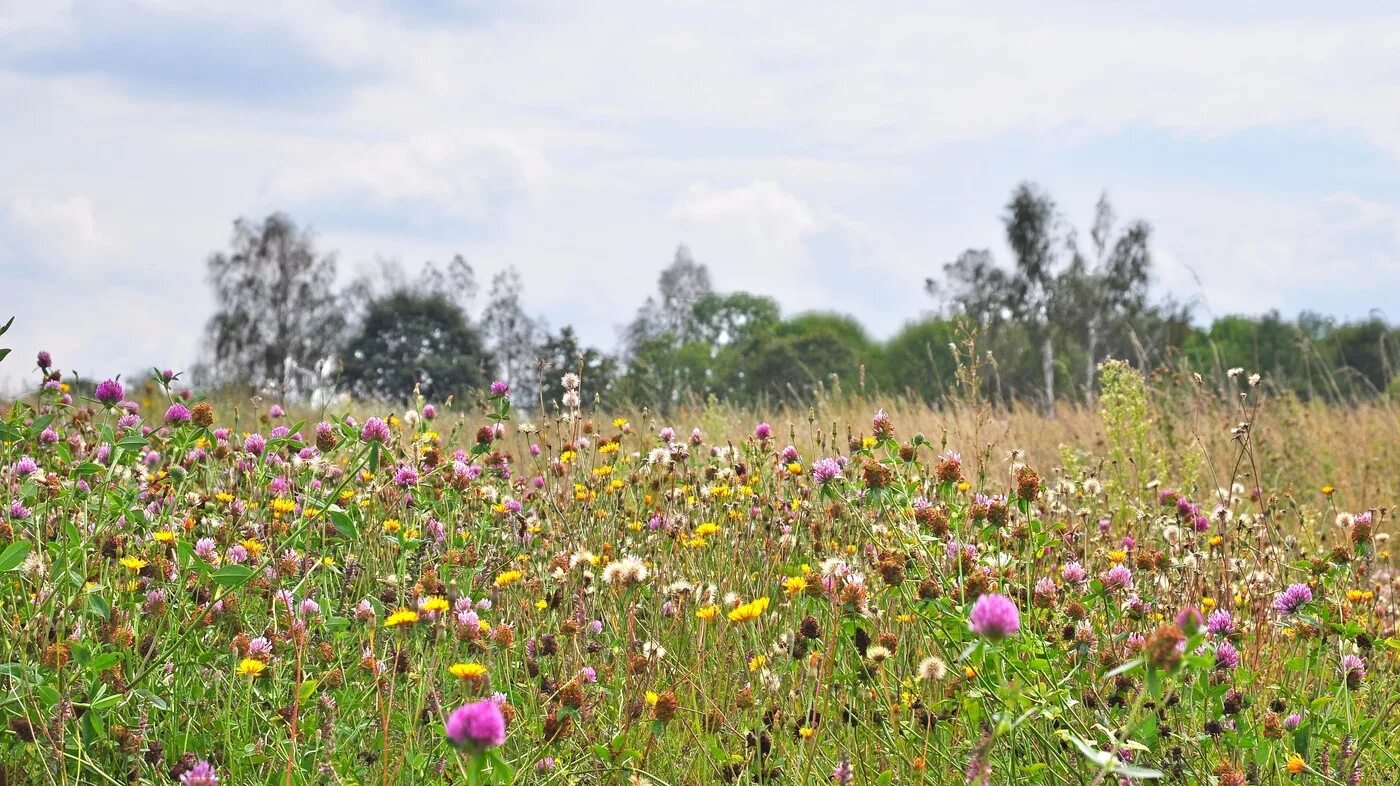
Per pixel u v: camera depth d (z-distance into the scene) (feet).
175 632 10.80
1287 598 11.12
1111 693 10.36
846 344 150.92
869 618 10.57
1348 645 11.41
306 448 14.24
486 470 15.84
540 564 14.60
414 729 9.70
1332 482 27.58
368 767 9.94
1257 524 16.12
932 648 11.70
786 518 15.87
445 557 13.16
